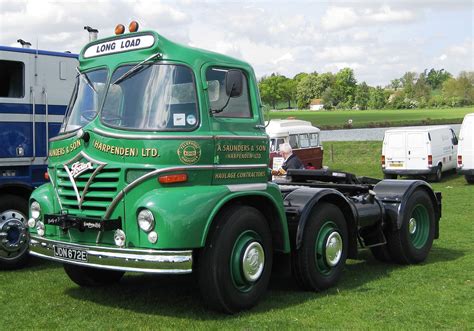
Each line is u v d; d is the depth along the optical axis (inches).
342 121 2999.5
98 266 228.1
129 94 241.0
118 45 253.6
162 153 226.2
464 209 600.7
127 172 229.1
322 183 345.1
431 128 999.6
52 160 260.5
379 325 224.2
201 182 233.8
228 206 241.8
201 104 239.3
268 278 252.2
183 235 218.1
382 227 333.7
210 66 247.1
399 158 986.1
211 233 231.5
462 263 345.4
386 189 348.8
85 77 262.2
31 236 259.6
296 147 1009.5
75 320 234.4
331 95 4798.2
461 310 243.9
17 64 352.2
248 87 262.5
